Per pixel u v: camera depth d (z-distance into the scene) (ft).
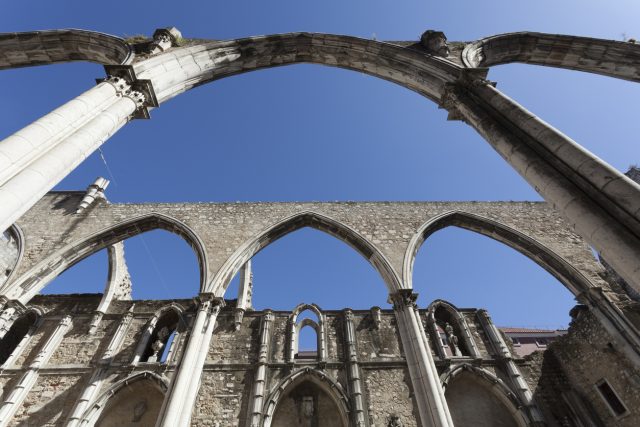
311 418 42.14
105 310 52.80
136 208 57.98
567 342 47.91
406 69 32.12
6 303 44.37
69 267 51.60
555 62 33.53
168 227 55.83
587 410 42.91
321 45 35.45
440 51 31.73
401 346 47.29
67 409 41.50
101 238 53.42
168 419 31.81
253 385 42.93
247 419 39.91
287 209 58.29
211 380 43.45
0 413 39.70
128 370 44.91
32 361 45.34
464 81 27.07
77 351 47.60
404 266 48.49
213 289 44.93
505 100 22.88
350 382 42.80
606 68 31.60
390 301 45.50
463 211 58.23
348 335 48.29
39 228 54.29
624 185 14.58
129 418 42.47
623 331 40.19
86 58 32.60
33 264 49.29
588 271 48.26
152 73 27.27
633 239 13.38
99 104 22.24
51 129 18.67
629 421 38.88
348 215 57.52
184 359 37.09
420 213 58.18
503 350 46.96
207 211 57.72
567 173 17.01
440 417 32.17
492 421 42.60
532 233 54.08
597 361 43.29
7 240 56.95
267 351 46.75
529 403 41.63
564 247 51.85
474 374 45.11
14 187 15.43
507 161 20.72
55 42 31.50
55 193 60.85
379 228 55.11
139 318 51.98
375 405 40.78
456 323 52.16
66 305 54.24
